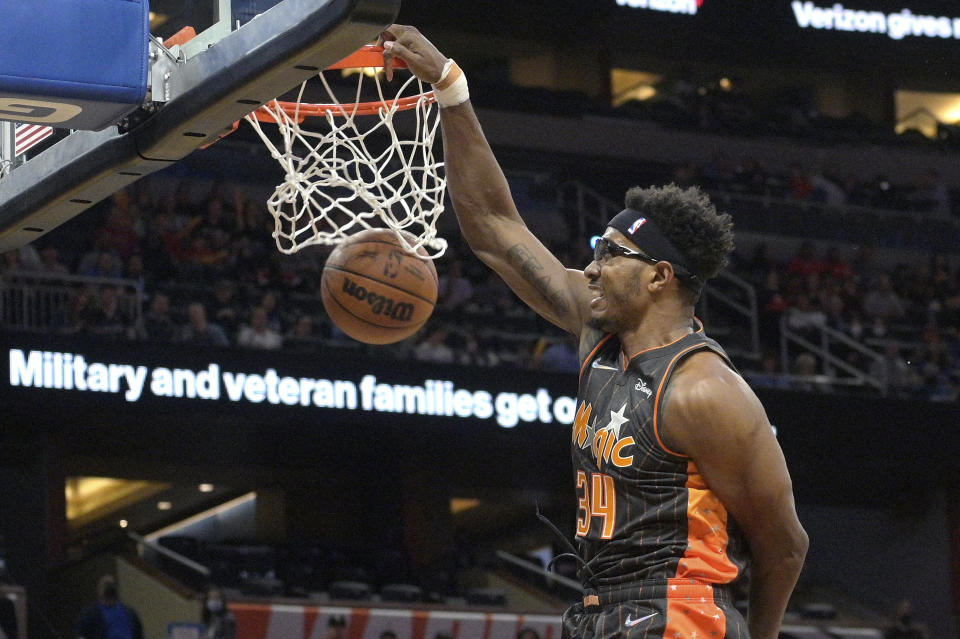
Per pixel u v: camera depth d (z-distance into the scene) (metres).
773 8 22.92
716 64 23.48
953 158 23.47
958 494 17.89
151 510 19.25
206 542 17.38
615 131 21.56
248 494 18.80
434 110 6.60
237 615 12.95
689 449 2.61
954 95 24.91
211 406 13.67
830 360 17.69
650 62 23.53
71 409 13.20
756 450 2.60
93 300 13.97
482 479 17.25
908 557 18.34
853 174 22.98
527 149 21.03
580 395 2.88
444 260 17.84
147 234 15.91
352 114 4.80
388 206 4.82
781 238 20.97
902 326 19.50
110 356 13.28
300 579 15.27
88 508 19.00
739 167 22.09
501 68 22.80
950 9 23.78
